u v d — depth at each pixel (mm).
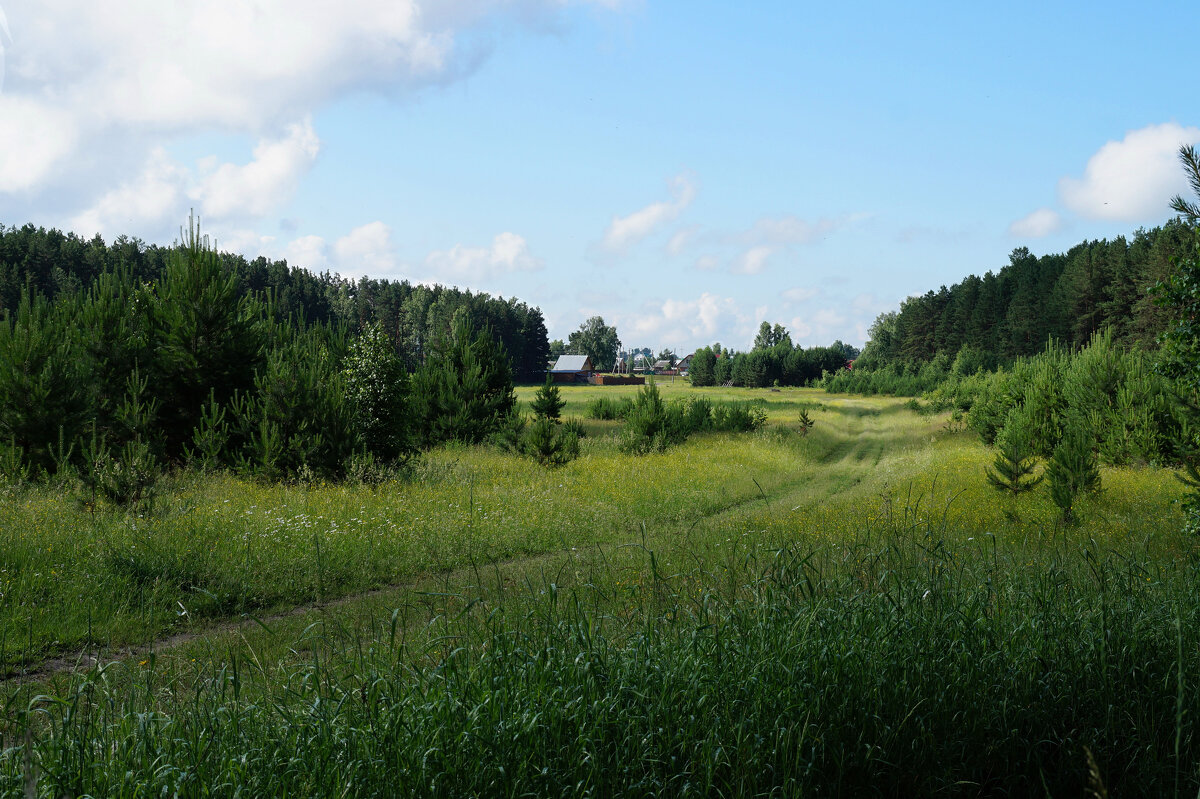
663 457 25328
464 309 126062
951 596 4875
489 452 26484
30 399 15203
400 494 15242
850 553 6098
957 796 3395
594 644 3965
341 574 9852
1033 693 3855
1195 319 8680
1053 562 6250
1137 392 21562
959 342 101688
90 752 3031
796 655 3814
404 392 21672
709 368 136125
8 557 8523
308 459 16812
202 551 9492
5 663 6254
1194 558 6527
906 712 3584
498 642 3863
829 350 129250
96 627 7195
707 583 5941
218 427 18406
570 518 14469
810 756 3293
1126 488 16375
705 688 3578
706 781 3066
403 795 2873
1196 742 3494
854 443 36688
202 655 6031
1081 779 3416
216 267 19297
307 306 109062
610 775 3076
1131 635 4340
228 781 2904
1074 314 73688
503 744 3057
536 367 147375
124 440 17031
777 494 19766
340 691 3654
